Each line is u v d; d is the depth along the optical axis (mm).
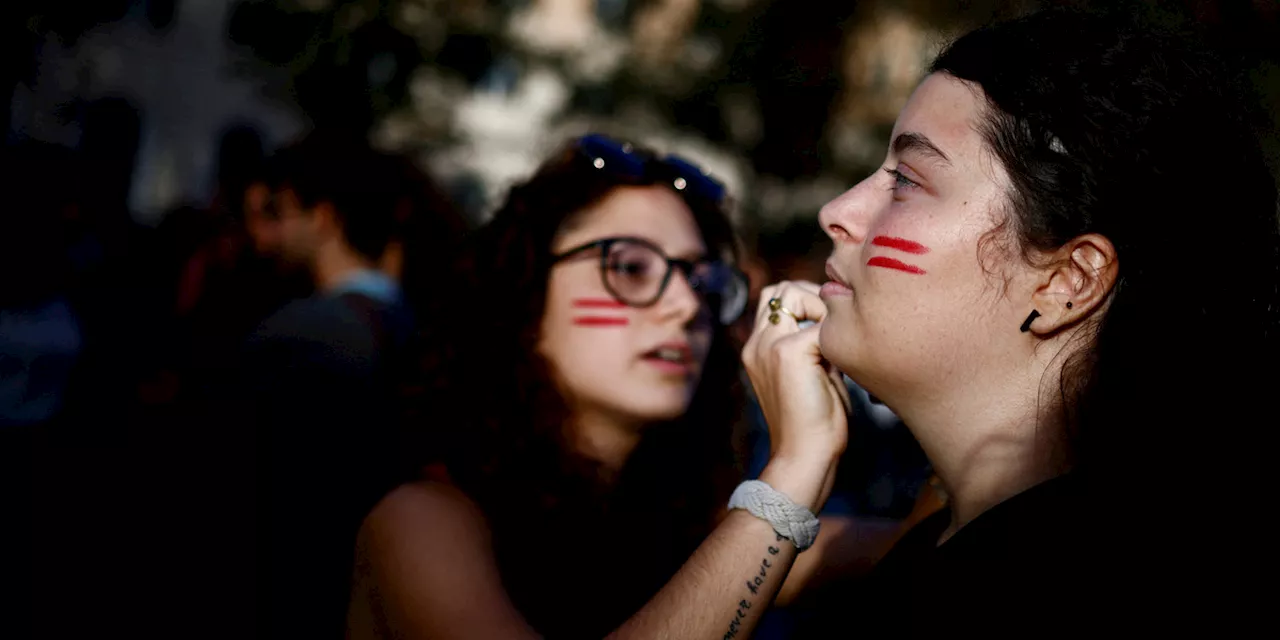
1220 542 1011
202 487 1562
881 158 7727
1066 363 1174
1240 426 1091
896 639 1166
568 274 1736
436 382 1678
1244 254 1150
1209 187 1132
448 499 1477
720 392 2012
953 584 1115
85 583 1556
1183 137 1128
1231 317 1137
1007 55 1203
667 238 1770
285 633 1552
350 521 1541
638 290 1734
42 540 1557
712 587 1320
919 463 3873
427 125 9305
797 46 7910
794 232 5160
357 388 1668
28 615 1532
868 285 1259
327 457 1553
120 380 1916
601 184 1762
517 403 1667
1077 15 1220
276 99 9070
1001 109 1183
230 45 15430
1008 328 1194
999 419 1216
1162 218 1121
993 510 1139
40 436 1595
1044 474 1189
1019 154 1161
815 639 1357
